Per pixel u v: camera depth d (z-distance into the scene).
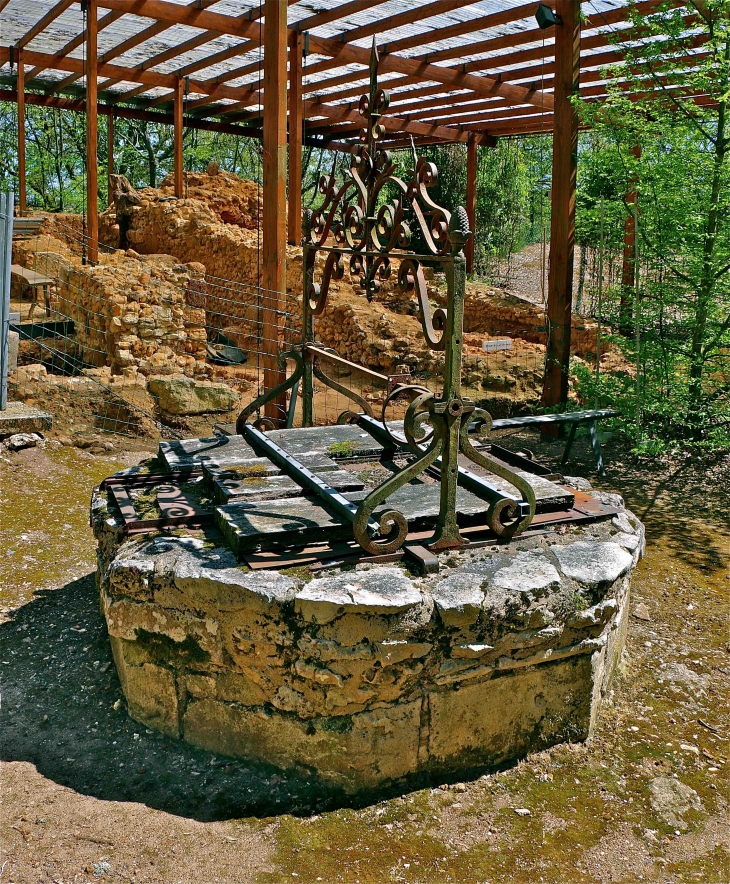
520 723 3.18
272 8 6.95
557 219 7.98
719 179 6.89
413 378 10.09
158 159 29.28
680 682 3.77
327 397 9.61
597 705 3.39
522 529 3.41
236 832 2.74
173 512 3.48
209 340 13.48
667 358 7.14
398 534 3.15
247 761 3.05
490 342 11.09
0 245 6.12
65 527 5.00
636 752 3.28
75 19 11.18
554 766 3.18
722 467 6.80
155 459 4.37
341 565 3.06
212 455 4.21
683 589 4.70
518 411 9.16
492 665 3.01
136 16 10.68
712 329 7.21
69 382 6.76
